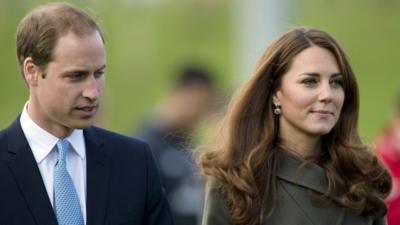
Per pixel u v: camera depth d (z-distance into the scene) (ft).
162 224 47.60
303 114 48.11
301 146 49.32
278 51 48.91
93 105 44.50
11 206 45.09
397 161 65.98
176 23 147.13
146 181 47.37
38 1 130.93
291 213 48.65
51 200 45.44
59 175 45.60
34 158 45.70
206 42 148.77
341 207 49.06
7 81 136.26
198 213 70.28
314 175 49.01
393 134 67.21
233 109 49.93
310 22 140.26
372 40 146.61
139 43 140.05
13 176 45.44
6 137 46.21
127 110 137.90
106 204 46.06
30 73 45.27
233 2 151.02
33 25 44.93
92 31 44.65
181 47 145.07
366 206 49.26
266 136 49.26
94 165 46.50
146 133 71.92
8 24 132.98
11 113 134.10
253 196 48.39
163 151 70.74
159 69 142.10
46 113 45.34
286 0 87.40
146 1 140.36
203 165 49.85
